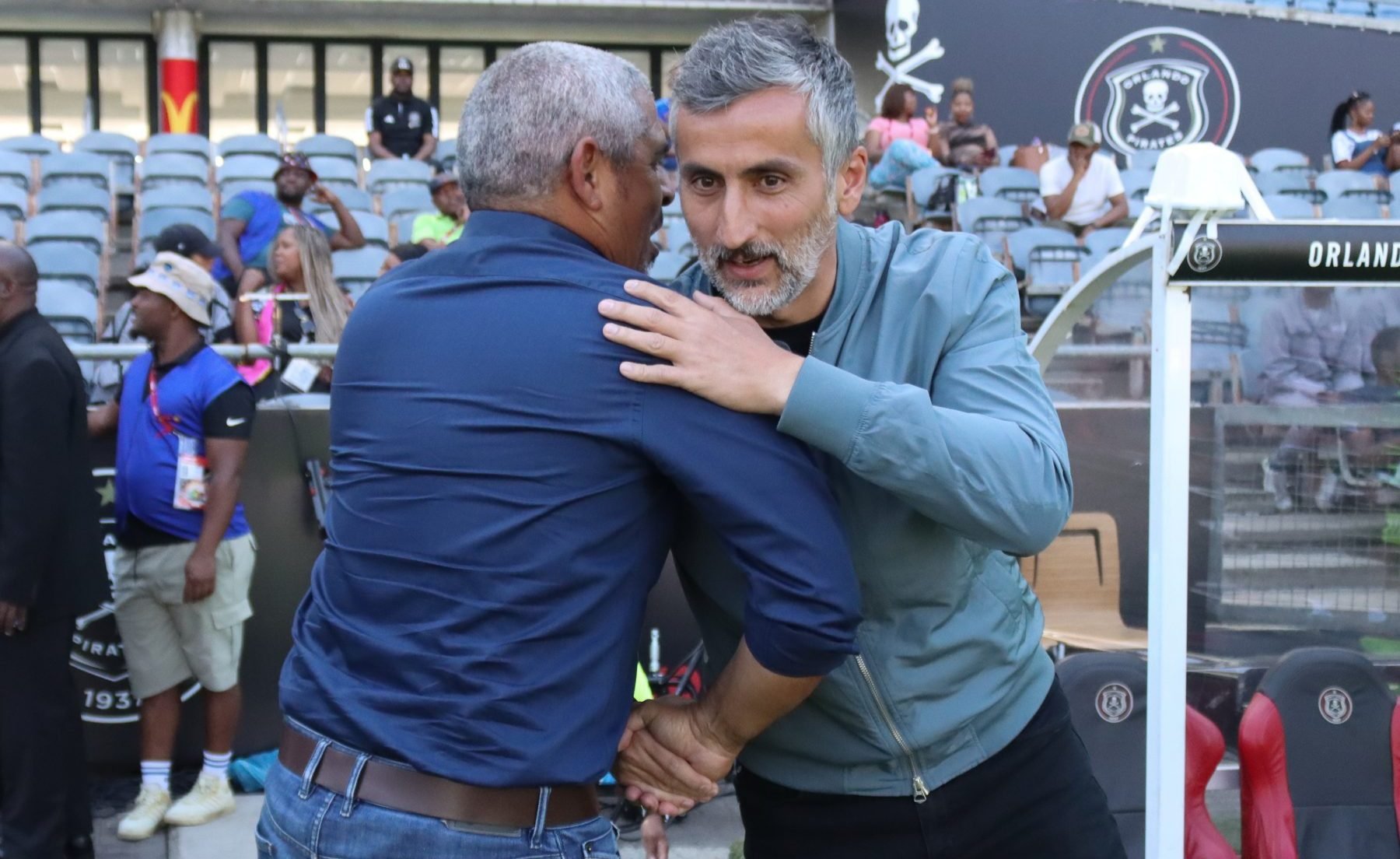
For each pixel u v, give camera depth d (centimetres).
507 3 1271
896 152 895
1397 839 256
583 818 153
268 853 156
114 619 425
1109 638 314
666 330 149
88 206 927
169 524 382
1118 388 270
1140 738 262
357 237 792
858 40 1184
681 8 1255
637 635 158
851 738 173
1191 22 1112
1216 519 264
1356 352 260
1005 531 154
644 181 163
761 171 149
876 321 168
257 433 427
